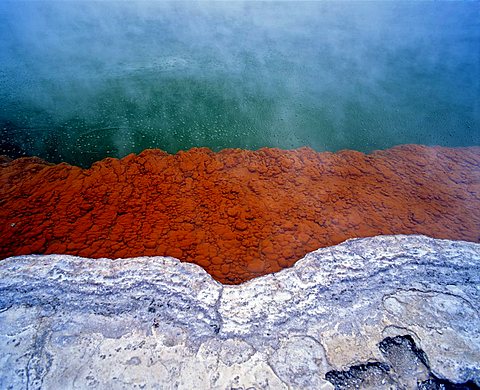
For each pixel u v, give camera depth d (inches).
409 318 128.3
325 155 235.6
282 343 119.6
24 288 133.0
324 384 110.2
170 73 322.7
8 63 328.2
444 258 150.4
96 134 248.4
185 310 128.1
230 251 160.9
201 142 246.7
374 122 275.0
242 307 130.0
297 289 136.6
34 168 212.4
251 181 205.5
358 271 143.8
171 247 160.7
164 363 113.5
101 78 313.7
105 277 137.9
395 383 111.7
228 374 111.3
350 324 125.7
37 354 114.7
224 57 351.9
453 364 115.9
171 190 195.8
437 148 251.6
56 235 164.9
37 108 271.3
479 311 131.5
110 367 112.0
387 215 186.7
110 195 190.5
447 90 317.1
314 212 185.3
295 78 322.3
